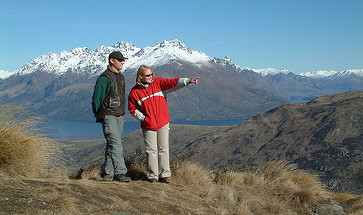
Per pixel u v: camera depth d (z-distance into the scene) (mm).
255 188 6215
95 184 4266
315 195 6344
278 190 6238
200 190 5398
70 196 3549
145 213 3814
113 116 5055
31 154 4785
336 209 5871
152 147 5324
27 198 3195
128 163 6258
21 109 4977
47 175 4844
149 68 5297
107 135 5055
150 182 5270
